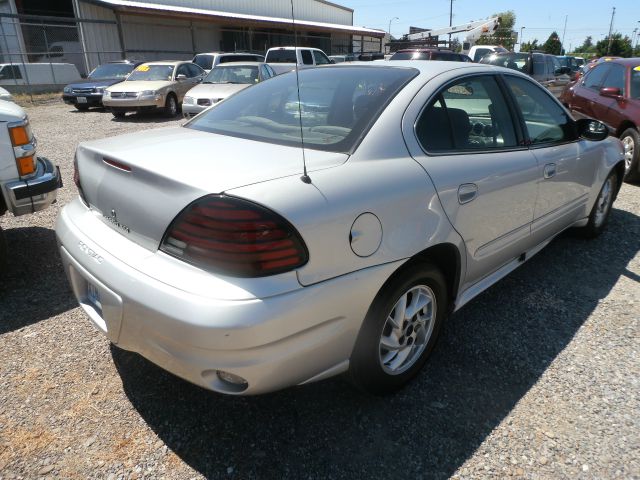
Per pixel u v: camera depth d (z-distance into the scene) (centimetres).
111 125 1199
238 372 179
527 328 313
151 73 1426
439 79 268
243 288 175
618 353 289
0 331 299
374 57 1947
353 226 199
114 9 2089
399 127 239
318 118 252
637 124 655
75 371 264
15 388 250
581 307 340
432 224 234
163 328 182
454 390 256
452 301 276
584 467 210
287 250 180
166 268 188
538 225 339
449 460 213
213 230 177
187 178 190
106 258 207
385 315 222
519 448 220
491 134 295
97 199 233
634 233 484
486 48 2003
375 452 217
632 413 241
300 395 251
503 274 323
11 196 347
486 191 269
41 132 1071
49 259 401
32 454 211
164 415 235
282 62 1667
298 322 184
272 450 217
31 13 2278
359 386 236
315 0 3716
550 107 357
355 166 215
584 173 385
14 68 1752
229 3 2956
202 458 212
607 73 759
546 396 252
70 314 320
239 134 255
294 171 200
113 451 214
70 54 2108
